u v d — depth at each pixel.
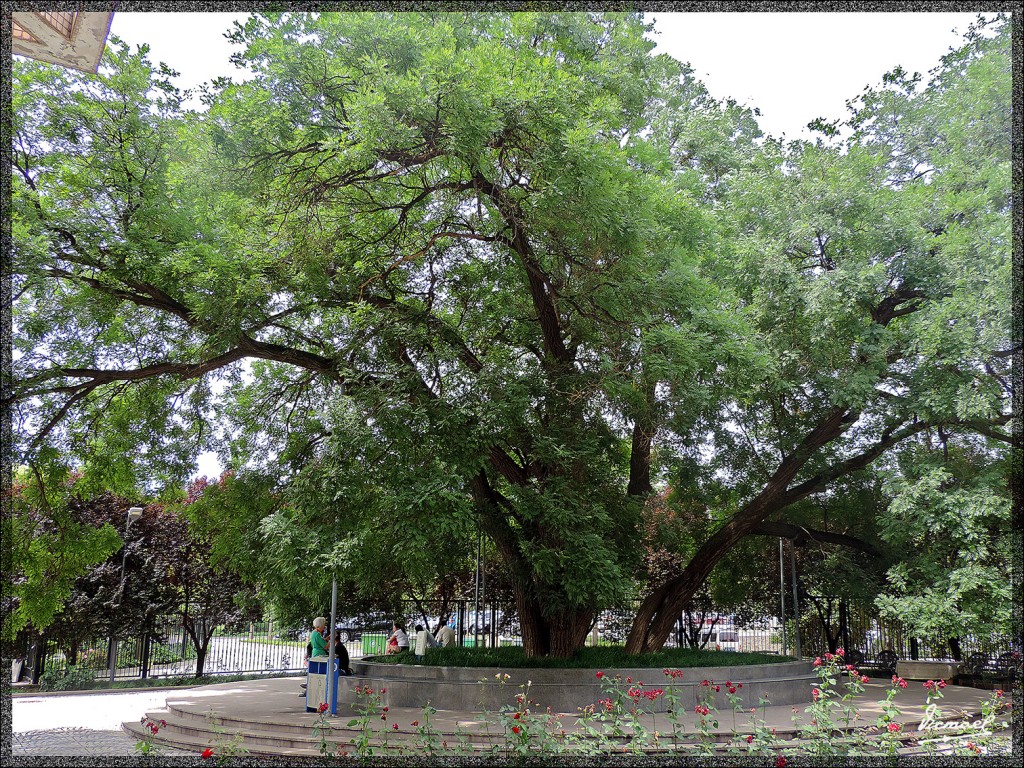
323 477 11.55
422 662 14.94
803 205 15.12
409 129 10.09
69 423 15.25
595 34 15.06
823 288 14.12
